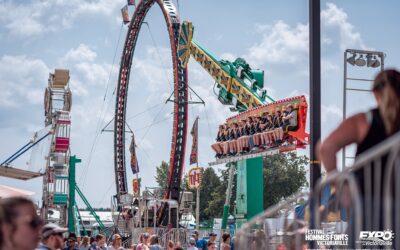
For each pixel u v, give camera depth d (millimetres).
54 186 48875
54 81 52094
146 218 59312
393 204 5445
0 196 15734
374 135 5719
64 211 49688
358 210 5016
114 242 25000
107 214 113125
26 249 5715
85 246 25828
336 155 5805
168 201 59469
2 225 5695
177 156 75312
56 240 10094
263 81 56719
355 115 5824
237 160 50812
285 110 44250
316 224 5602
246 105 55500
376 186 5254
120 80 91188
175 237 49781
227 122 53406
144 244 26734
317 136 16469
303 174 131375
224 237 23750
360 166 5434
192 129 67250
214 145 54594
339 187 5457
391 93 5691
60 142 48656
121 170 91000
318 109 16641
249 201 54125
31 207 5809
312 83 16703
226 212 58906
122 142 90875
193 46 63844
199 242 32562
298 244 6168
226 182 134125
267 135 46281
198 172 61469
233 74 57875
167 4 78000
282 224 6695
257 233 6840
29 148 39344
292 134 43281
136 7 86438
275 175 129625
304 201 6383
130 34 89312
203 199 135250
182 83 75250
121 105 91188
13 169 28938
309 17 17047
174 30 75625
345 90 21594
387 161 5414
